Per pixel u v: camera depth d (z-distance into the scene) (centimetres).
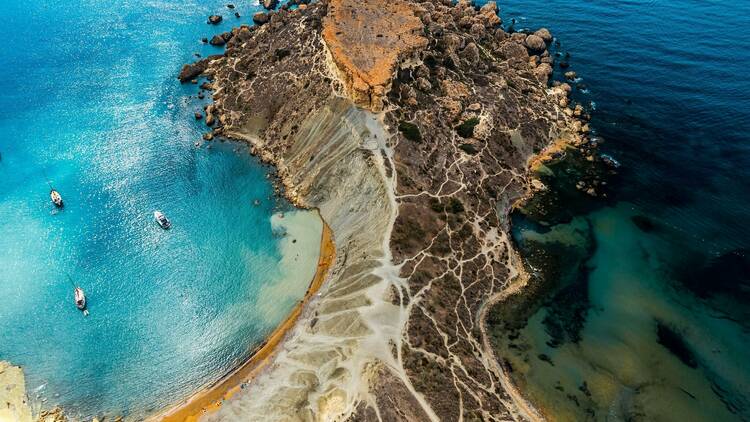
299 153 7350
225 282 6069
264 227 6719
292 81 8031
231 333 5544
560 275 6181
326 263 6191
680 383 5153
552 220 6869
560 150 7981
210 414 4819
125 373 5209
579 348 5441
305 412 4650
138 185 7400
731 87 8912
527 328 5600
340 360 5016
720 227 6750
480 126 7638
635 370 5256
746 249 6450
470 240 6241
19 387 5069
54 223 6838
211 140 8131
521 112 8212
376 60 7338
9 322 5656
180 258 6366
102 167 7719
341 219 6562
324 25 8044
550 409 4906
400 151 6744
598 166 7712
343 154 6919
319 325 5447
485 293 5856
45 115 8744
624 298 5947
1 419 4797
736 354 5400
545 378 5147
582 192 7306
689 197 7188
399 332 5200
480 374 5066
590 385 5116
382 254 5909
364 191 6538
